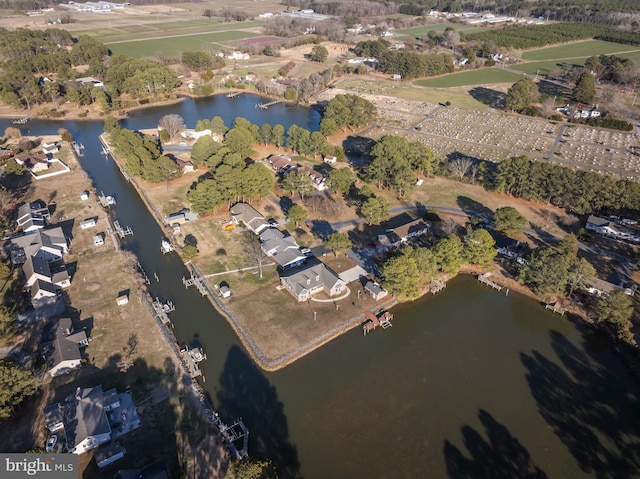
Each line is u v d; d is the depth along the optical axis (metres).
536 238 118.94
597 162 165.00
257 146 175.00
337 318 93.69
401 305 99.56
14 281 101.69
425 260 99.19
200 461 66.88
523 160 137.88
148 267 109.12
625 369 84.25
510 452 70.19
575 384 81.56
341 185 132.38
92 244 116.19
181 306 97.31
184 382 79.25
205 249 114.00
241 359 84.75
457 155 170.38
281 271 106.75
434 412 76.06
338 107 186.12
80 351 84.00
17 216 126.19
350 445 70.56
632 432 73.31
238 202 131.75
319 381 81.06
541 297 100.62
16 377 71.56
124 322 91.69
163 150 167.75
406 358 86.56
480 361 86.31
